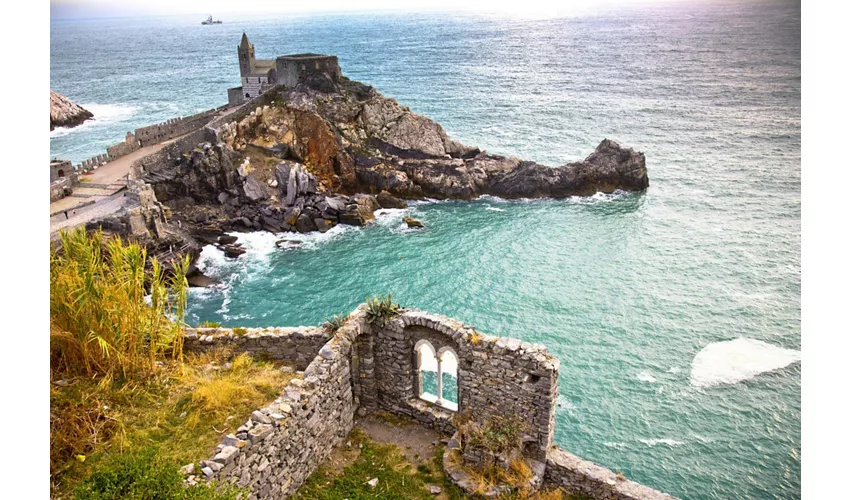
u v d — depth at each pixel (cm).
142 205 7438
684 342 6003
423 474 2591
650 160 12150
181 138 9275
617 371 5541
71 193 7881
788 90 16812
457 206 10138
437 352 2856
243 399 2495
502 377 2655
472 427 2653
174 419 2352
